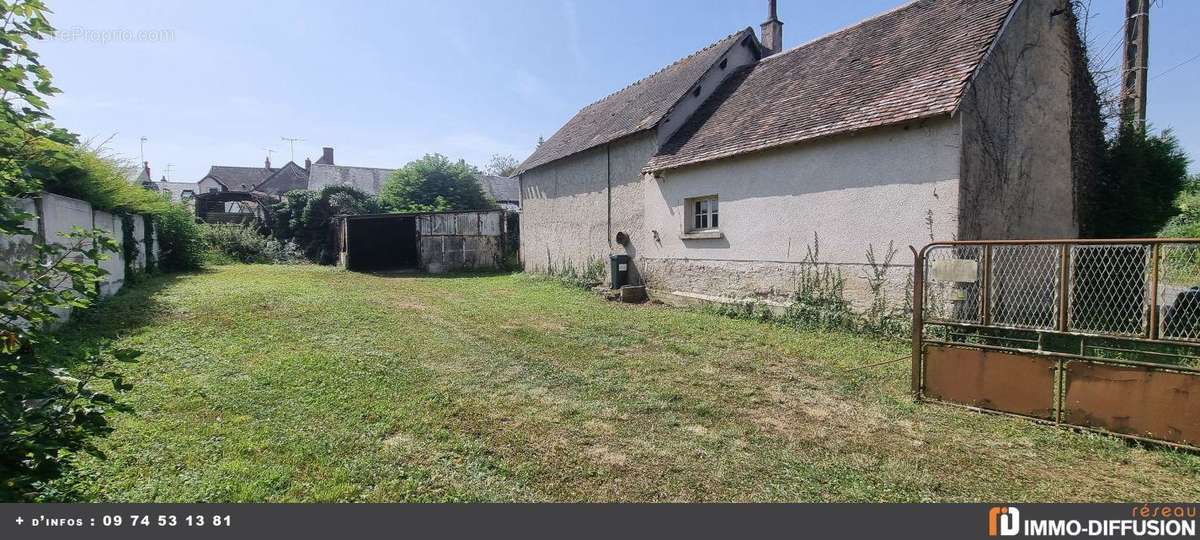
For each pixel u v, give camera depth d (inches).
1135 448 148.3
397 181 1039.6
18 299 87.0
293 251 895.7
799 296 334.0
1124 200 366.9
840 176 309.9
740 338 291.9
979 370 177.9
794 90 394.0
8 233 85.1
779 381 213.9
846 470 136.8
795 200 335.6
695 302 410.9
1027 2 302.0
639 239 482.0
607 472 134.6
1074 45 335.6
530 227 706.2
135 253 490.0
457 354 249.8
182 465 129.2
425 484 125.9
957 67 279.1
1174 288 146.6
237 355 232.5
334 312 347.3
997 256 278.1
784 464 140.1
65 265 89.1
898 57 335.6
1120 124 385.7
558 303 430.9
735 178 377.4
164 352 232.8
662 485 128.6
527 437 154.7
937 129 266.4
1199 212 571.8
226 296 391.5
